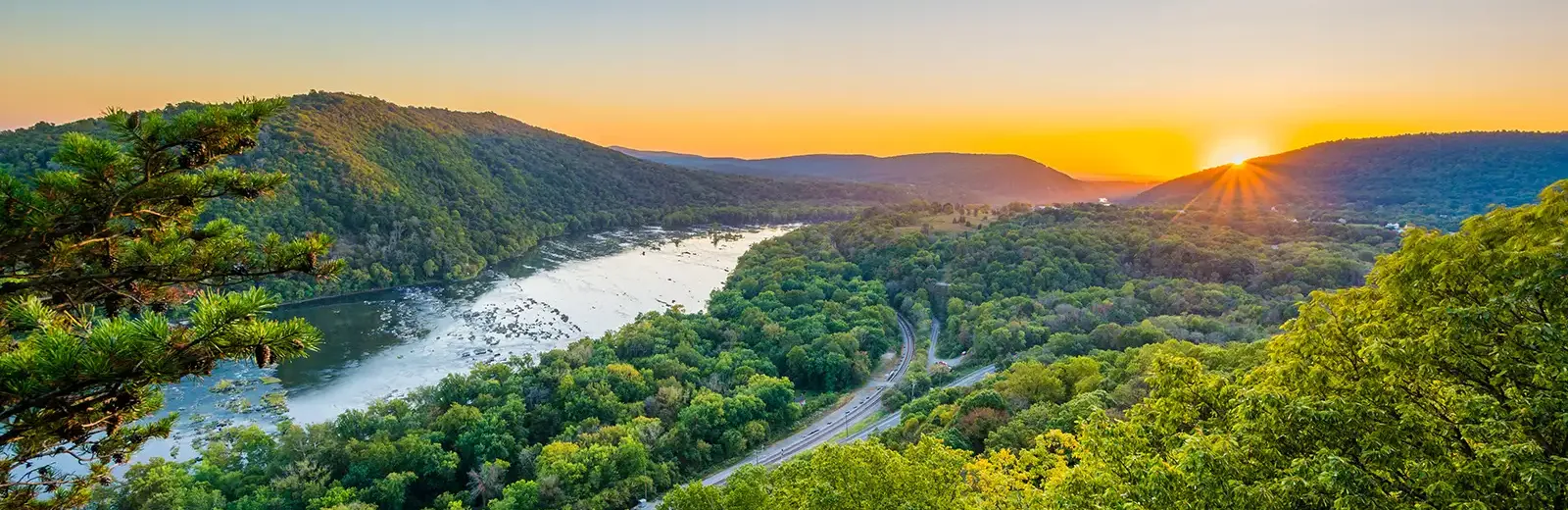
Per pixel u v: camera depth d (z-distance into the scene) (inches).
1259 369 799.7
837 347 3843.5
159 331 328.5
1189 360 828.0
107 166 396.2
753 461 2807.6
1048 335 4089.6
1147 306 4626.0
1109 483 727.1
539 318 4724.4
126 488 2153.1
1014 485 1195.3
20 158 4953.3
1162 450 785.6
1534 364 544.4
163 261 429.1
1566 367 506.3
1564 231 586.2
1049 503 883.4
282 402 3112.7
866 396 3597.4
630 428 2775.6
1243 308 4352.9
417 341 4092.0
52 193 394.6
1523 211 658.8
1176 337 3786.9
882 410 3312.0
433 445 2571.4
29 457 416.5
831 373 3718.0
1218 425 751.1
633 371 3358.8
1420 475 537.6
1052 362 3417.8
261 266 458.3
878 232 7234.3
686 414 2920.8
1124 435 812.6
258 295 350.3
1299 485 566.6
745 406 3041.3
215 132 430.6
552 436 2967.5
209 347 337.7
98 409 398.3
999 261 5620.1
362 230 6023.6
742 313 4682.6
